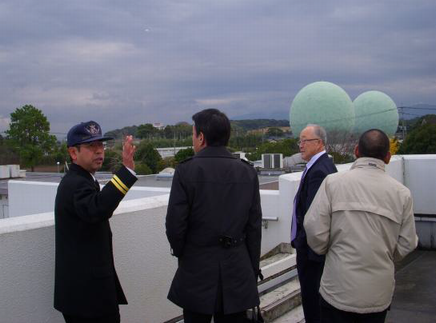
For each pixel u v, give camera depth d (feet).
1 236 8.78
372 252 8.80
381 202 8.93
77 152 8.75
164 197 12.82
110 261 8.94
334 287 9.07
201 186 8.75
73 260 8.47
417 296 17.90
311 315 12.61
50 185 32.55
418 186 25.58
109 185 8.19
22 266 9.14
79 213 8.16
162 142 212.64
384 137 9.30
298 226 12.25
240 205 9.02
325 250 9.44
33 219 9.62
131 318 11.42
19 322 9.15
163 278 12.19
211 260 8.72
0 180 80.79
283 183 17.42
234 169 9.09
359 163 9.37
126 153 8.31
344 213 8.99
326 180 9.53
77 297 8.46
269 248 17.90
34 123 174.50
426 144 136.67
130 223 11.25
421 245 25.54
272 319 13.98
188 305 8.67
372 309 8.84
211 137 9.12
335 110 126.41
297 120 131.95
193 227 8.86
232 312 8.70
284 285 15.84
